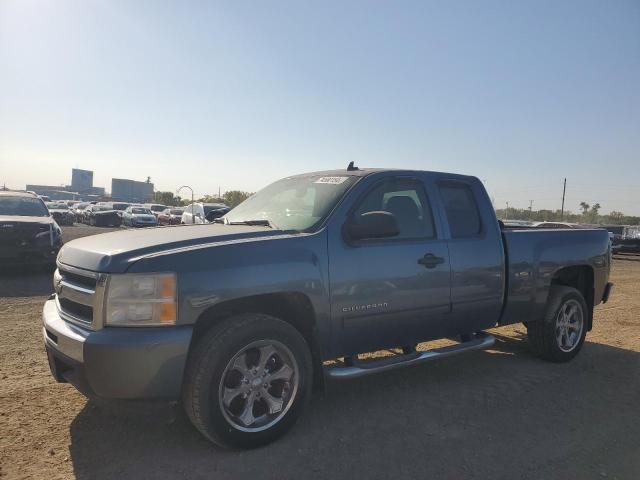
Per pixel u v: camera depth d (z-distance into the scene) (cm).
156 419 382
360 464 330
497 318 505
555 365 557
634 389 485
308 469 322
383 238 418
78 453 334
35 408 402
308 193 444
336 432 376
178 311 319
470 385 485
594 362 571
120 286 317
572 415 420
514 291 508
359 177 433
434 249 443
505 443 366
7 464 319
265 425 349
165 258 323
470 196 498
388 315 412
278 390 361
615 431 391
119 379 308
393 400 442
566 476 323
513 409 429
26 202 1156
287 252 363
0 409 398
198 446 347
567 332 570
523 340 661
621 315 855
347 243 395
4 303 788
